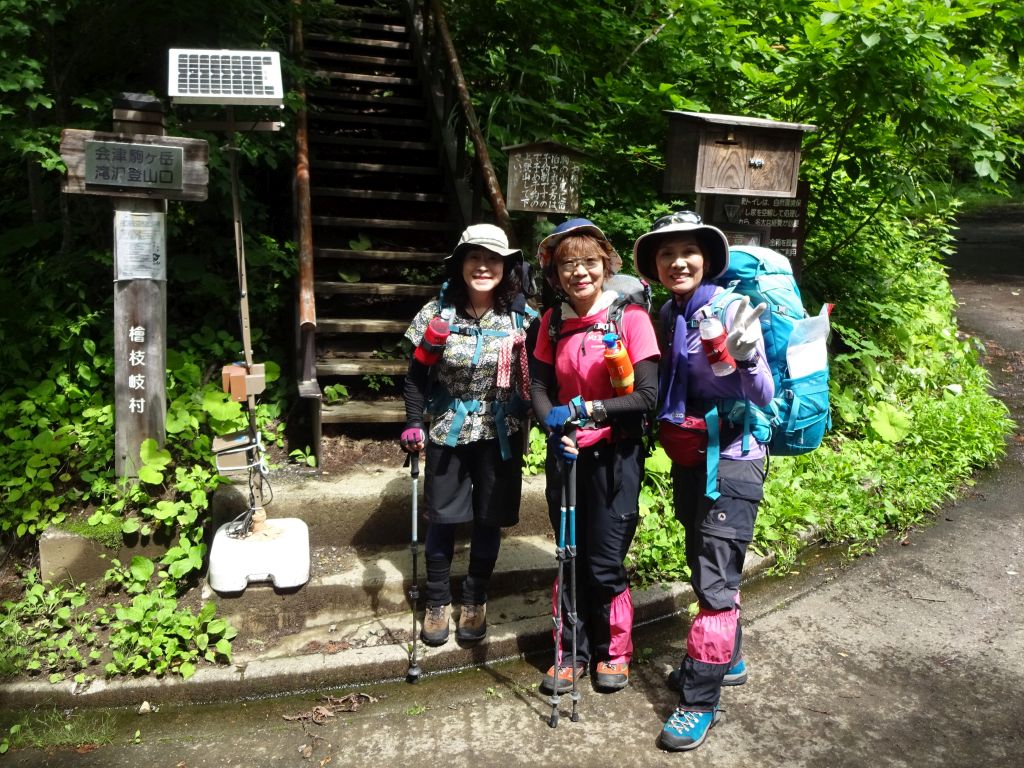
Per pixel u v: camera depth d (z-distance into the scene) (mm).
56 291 4391
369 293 4852
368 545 3697
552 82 5867
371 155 6480
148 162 3467
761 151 3957
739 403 2689
